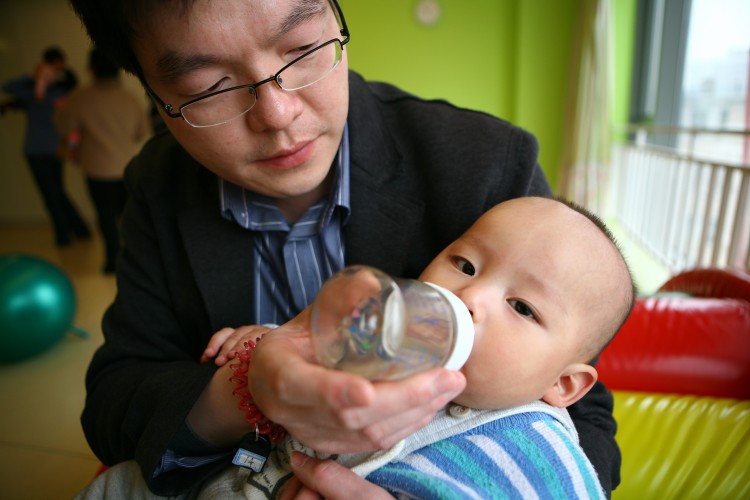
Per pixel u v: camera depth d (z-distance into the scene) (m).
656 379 1.28
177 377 0.72
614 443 0.82
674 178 3.04
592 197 4.07
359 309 0.44
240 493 0.68
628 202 3.96
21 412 2.13
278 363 0.43
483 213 0.81
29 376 2.44
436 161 0.82
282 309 0.88
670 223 3.08
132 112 3.76
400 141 0.86
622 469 1.11
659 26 3.82
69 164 5.77
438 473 0.63
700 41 3.09
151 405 0.71
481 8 4.81
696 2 3.17
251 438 0.67
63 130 3.66
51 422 2.06
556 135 4.74
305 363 0.42
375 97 0.92
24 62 5.60
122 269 0.93
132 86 4.90
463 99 5.02
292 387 0.41
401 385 0.41
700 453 1.11
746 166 2.11
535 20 4.55
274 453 0.73
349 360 0.44
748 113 2.47
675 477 1.09
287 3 0.55
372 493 0.56
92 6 0.59
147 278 0.90
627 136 4.23
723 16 2.77
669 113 3.54
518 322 0.67
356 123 0.82
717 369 1.25
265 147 0.63
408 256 0.84
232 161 0.65
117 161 3.72
